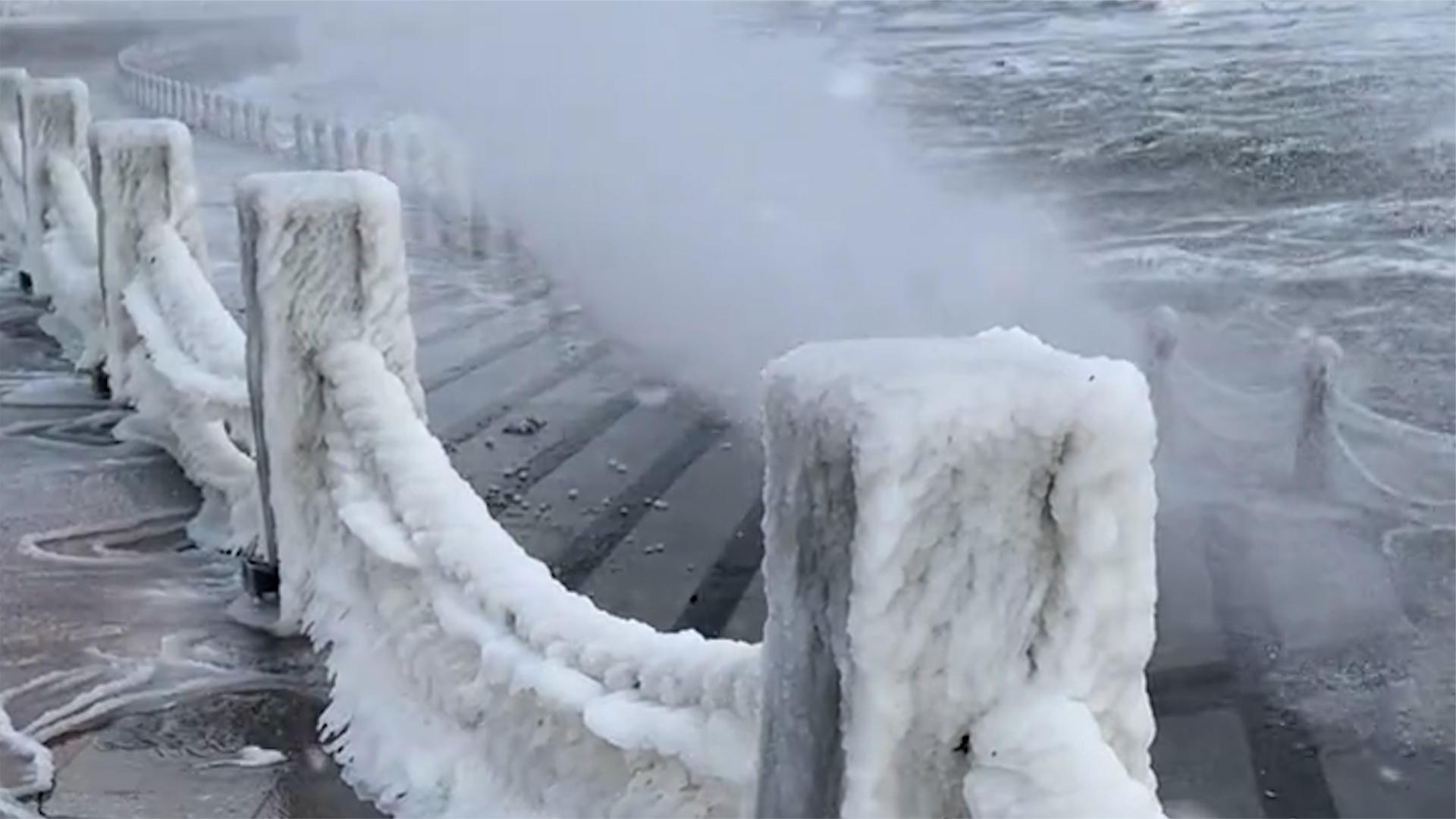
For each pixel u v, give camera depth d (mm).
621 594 6352
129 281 7559
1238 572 6438
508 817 3498
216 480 6141
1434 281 11086
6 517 6652
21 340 9898
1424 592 6148
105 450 7613
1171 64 19312
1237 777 4863
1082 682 2027
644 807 2932
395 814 3973
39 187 10719
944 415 1955
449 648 3938
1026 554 2029
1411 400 8594
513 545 3836
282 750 4480
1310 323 10188
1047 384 1997
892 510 1939
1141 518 2037
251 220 4852
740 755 2629
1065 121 16031
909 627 1998
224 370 6066
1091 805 1909
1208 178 14180
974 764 2014
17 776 4352
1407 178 14016
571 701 3092
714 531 7062
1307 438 7453
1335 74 18359
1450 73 18297
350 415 4609
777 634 2105
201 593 5707
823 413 1984
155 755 4480
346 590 4582
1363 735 5125
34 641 5301
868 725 1992
